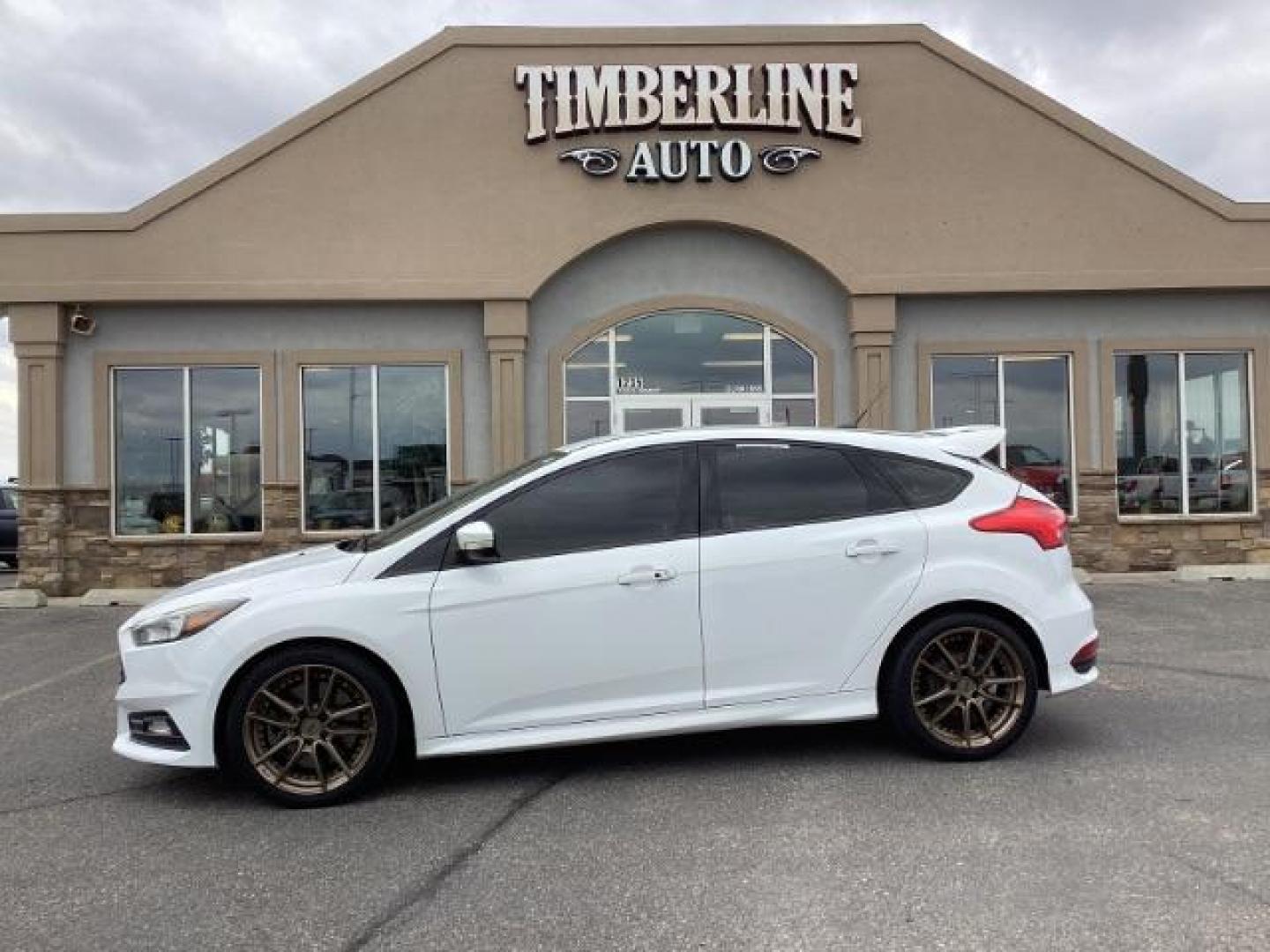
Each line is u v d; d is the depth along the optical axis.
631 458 4.96
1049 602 5.06
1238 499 12.41
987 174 12.01
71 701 6.77
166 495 11.79
